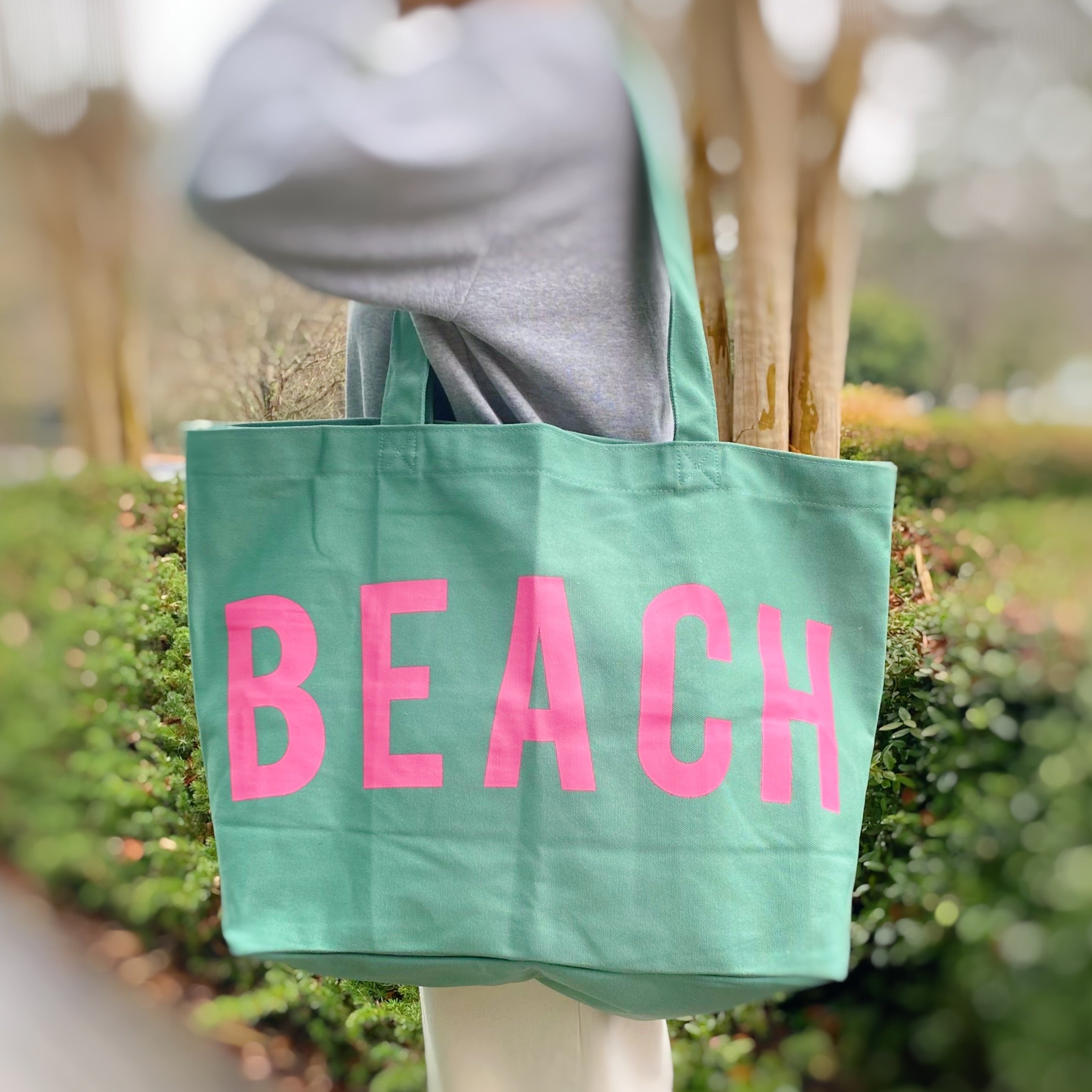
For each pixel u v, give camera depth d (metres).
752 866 1.26
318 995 2.17
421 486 1.26
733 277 1.83
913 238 3.10
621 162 1.16
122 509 2.22
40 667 3.50
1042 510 2.64
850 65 2.27
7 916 3.47
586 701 1.24
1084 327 3.27
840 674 1.34
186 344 2.00
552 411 1.30
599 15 1.15
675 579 1.27
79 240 2.56
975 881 2.12
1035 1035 2.33
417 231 1.08
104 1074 2.61
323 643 1.27
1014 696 2.10
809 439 1.76
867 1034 2.54
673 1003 1.27
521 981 1.32
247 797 1.27
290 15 1.04
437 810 1.23
